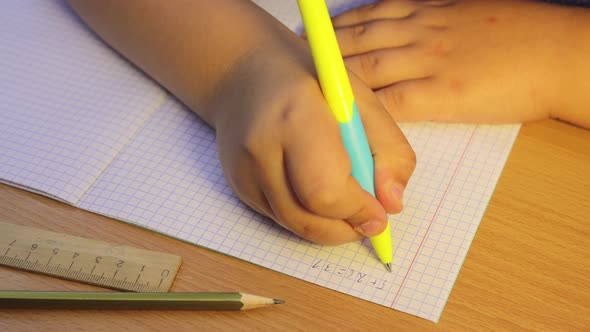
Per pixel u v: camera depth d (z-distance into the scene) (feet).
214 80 2.39
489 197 2.26
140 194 2.32
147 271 2.07
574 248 2.11
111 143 2.48
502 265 2.07
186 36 2.48
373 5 2.92
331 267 2.11
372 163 2.06
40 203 2.30
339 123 2.01
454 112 2.50
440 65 2.59
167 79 2.57
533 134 2.45
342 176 1.97
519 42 2.58
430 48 2.65
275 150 2.04
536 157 2.37
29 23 2.96
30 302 1.95
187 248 2.17
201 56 2.43
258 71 2.24
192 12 2.51
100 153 2.44
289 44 2.33
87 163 2.41
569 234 2.14
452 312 1.97
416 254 2.12
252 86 2.21
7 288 2.03
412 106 2.50
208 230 2.21
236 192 2.24
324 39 1.89
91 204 2.29
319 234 2.09
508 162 2.36
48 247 2.13
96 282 2.05
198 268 2.11
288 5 2.99
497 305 1.98
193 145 2.48
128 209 2.27
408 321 1.96
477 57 2.58
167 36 2.53
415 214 2.23
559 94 2.46
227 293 1.96
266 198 2.14
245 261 2.13
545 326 1.93
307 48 2.32
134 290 2.03
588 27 2.56
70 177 2.36
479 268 2.07
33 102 2.63
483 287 2.02
